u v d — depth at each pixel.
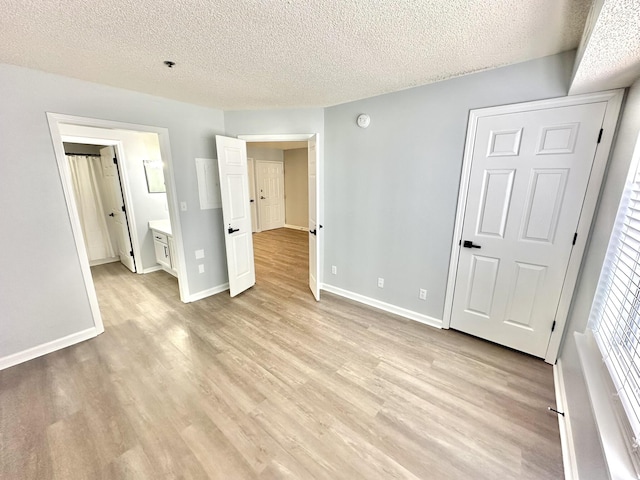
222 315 2.95
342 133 3.06
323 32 1.52
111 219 4.64
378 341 2.47
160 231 4.01
